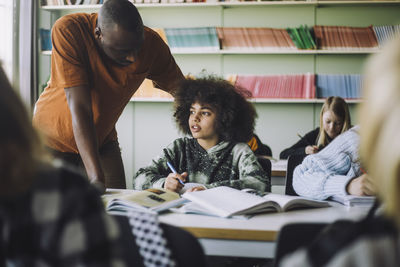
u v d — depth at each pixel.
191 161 1.71
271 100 3.79
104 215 0.48
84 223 0.45
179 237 0.72
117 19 1.55
